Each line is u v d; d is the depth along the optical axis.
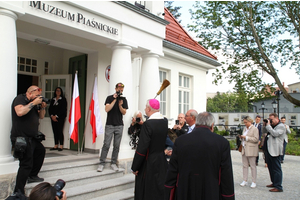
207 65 11.79
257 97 19.00
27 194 4.30
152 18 7.21
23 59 7.70
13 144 4.05
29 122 4.05
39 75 8.04
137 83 8.48
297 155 12.68
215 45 18.62
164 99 10.05
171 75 10.10
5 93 4.20
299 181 7.19
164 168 4.14
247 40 18.42
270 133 6.24
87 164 5.68
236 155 12.27
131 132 6.25
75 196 4.58
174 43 9.43
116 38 6.31
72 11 5.36
